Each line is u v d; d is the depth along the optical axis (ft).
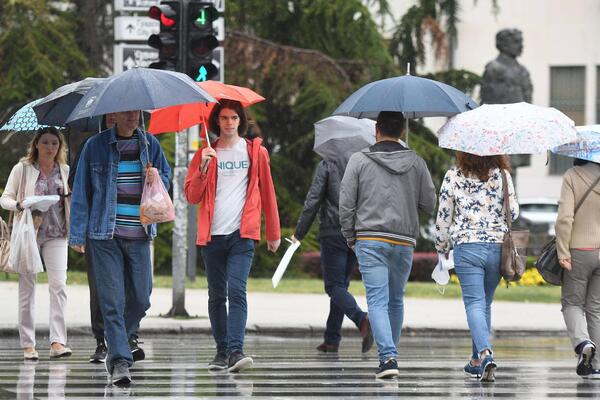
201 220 87.97
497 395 79.66
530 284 222.28
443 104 86.79
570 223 90.07
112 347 80.79
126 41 146.61
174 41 127.85
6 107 238.07
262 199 89.45
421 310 155.53
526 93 231.50
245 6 258.98
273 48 251.19
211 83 90.99
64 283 99.66
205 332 126.52
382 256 86.22
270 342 121.19
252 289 182.60
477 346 86.02
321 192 103.91
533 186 371.35
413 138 256.11
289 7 261.44
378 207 86.02
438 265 87.97
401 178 86.38
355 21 259.19
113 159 80.18
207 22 128.36
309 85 249.14
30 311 98.63
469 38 360.48
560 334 138.10
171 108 95.50
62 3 251.19
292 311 146.20
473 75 266.36
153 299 157.07
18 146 242.17
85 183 80.28
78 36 246.27
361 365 98.07
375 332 86.89
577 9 364.17
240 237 87.61
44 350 106.52
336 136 104.22
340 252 104.99
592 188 90.27
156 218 79.51
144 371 91.35
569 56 364.38
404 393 79.97
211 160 87.25
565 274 91.45
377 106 86.79
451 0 275.80
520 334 137.80
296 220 254.88
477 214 85.71
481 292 85.87
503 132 83.76
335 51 263.49
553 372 95.45
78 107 78.69
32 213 96.63
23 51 234.38
